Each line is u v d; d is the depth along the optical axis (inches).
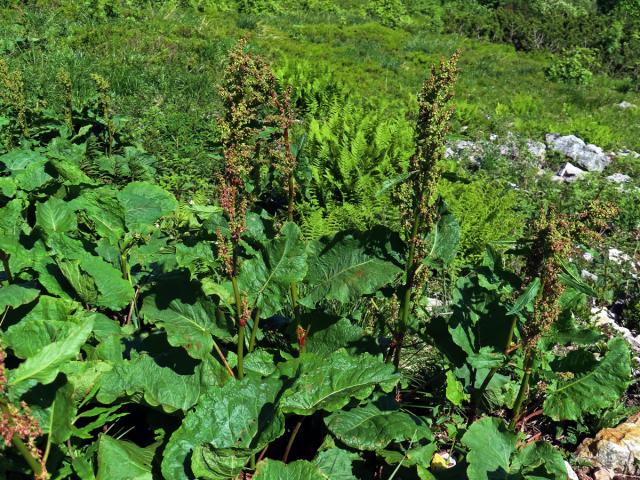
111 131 265.4
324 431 126.3
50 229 135.9
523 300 104.0
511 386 146.2
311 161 299.0
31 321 108.1
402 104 553.3
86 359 119.0
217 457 98.1
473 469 107.3
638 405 165.5
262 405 112.3
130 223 146.9
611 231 308.2
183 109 382.3
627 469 138.9
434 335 136.3
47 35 500.4
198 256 124.6
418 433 112.4
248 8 973.8
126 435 121.4
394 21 1180.5
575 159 464.1
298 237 119.9
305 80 492.4
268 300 119.3
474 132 494.6
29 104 316.5
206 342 112.7
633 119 768.9
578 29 1211.2
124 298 132.8
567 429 153.3
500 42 1206.3
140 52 512.4
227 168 106.3
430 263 118.1
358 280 125.3
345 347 129.6
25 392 98.3
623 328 212.7
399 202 121.1
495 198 294.2
